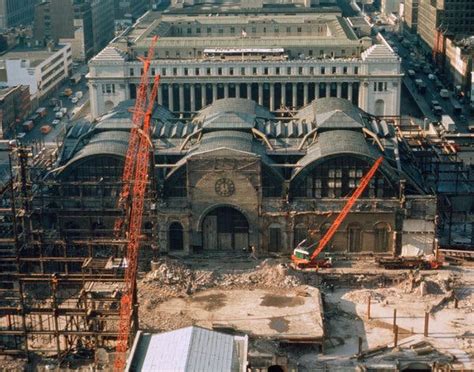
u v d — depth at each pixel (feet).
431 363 443.32
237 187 561.02
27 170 563.07
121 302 449.06
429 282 524.93
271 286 522.47
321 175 563.89
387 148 609.01
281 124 631.56
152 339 383.65
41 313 449.06
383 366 439.22
